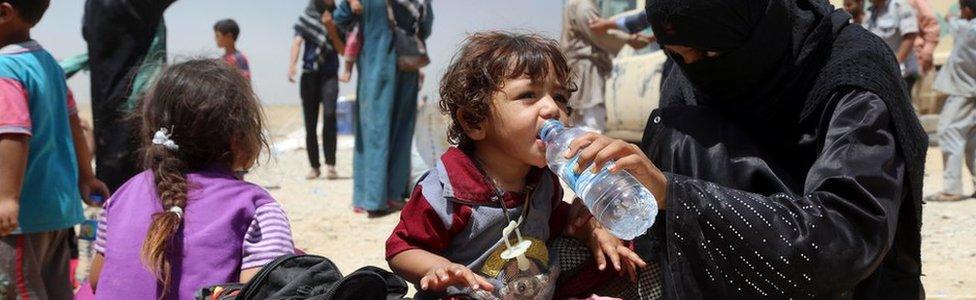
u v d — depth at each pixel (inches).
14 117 132.4
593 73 369.7
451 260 92.4
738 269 84.9
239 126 108.0
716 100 98.6
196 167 107.7
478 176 91.5
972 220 281.9
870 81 89.7
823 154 88.3
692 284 86.4
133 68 170.1
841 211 84.5
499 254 90.4
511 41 92.0
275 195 355.9
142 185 106.5
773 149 97.3
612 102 360.2
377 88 291.3
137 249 102.1
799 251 82.7
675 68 111.1
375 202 295.4
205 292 94.0
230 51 415.2
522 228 92.4
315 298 84.4
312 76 408.2
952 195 327.6
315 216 302.4
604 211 85.3
